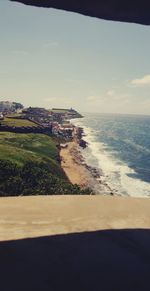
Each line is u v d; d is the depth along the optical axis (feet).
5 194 217.77
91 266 11.00
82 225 13.61
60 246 12.06
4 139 405.18
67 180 304.50
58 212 14.69
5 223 13.38
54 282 10.09
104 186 305.12
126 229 13.52
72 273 10.57
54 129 635.66
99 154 484.74
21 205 15.25
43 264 10.94
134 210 15.44
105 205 15.85
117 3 14.98
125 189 299.58
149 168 401.29
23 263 10.93
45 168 291.99
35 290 9.68
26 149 376.27
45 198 16.31
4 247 11.76
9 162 254.88
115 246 12.28
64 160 396.16
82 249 11.87
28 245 11.96
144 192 292.61
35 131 525.34
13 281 10.00
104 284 10.15
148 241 12.78
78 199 16.42
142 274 10.78
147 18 16.05
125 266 11.11
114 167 395.96
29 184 236.84
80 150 498.69
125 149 553.23
